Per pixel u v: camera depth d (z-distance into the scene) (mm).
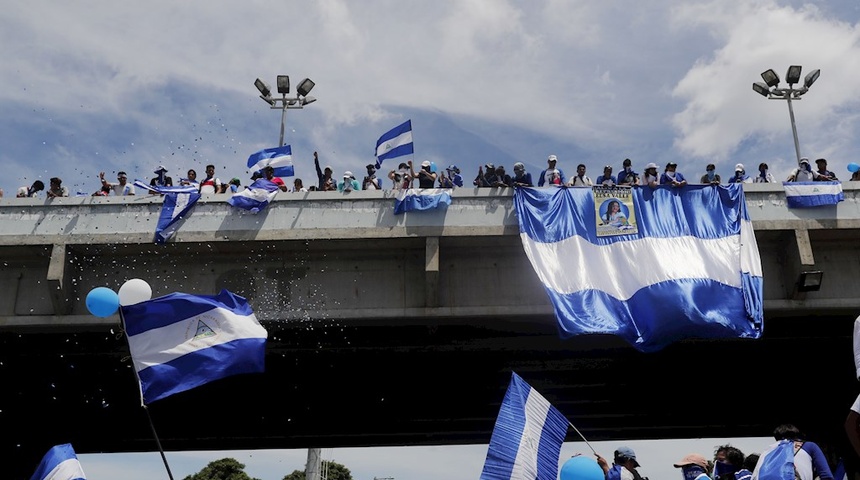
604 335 19688
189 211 18562
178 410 24984
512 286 18547
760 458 8242
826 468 8062
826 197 18438
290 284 18719
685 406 26031
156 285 18766
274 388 23562
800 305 18312
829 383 23969
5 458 28531
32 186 20109
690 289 17500
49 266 18047
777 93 24422
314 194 18609
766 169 21500
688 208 18594
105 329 18312
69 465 10445
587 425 28312
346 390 23859
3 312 18359
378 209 18453
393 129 21156
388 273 18750
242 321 12234
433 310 18219
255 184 19016
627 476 9945
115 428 26500
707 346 20875
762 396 25031
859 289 18547
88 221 18391
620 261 18062
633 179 20172
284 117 24625
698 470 10117
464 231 18188
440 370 22594
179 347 11789
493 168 19469
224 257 18938
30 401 23719
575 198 18609
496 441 9898
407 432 28234
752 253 18000
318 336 19984
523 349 21016
